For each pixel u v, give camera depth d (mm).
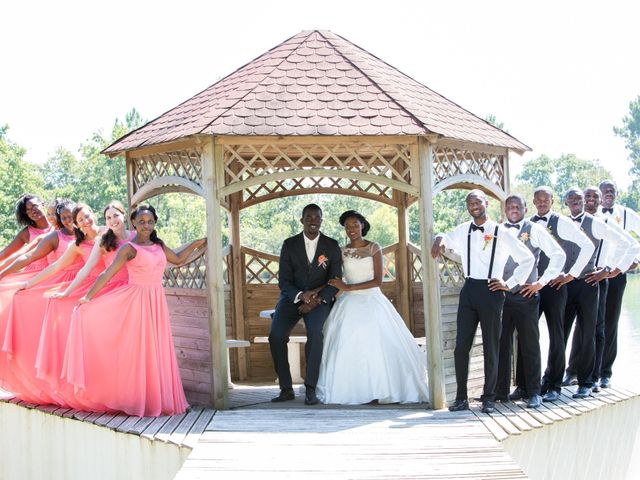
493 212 45750
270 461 6230
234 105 8180
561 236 8102
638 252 8594
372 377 8195
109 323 7676
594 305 8375
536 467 7234
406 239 10398
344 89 8453
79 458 7652
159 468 6891
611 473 8344
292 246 8484
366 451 6457
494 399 7820
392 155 10406
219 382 8000
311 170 7992
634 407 8742
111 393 7738
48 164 71375
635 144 78875
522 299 7797
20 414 8391
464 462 6148
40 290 8305
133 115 65188
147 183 9055
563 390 8836
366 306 8398
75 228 8031
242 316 10344
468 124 8938
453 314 8312
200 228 44531
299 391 9195
